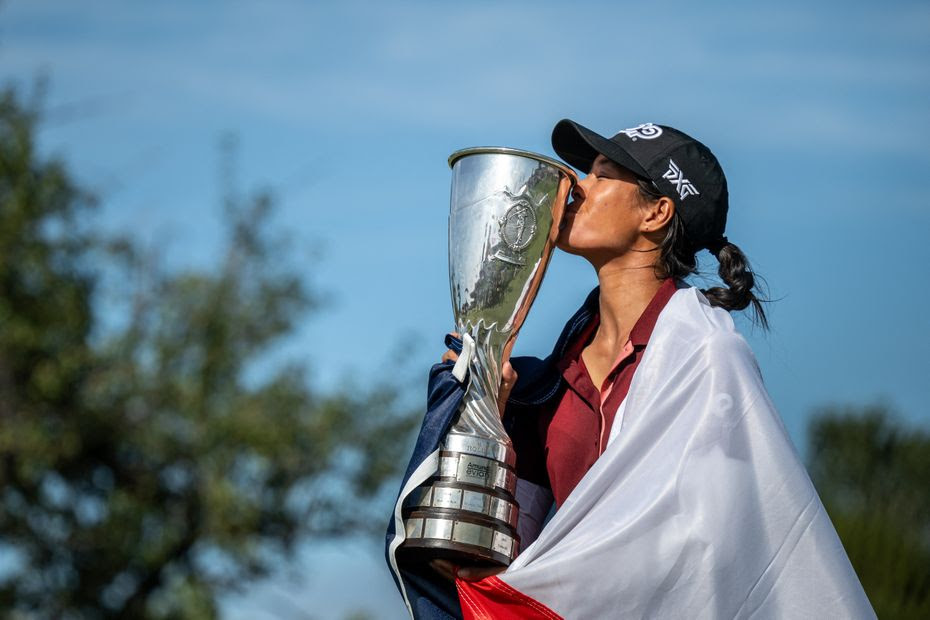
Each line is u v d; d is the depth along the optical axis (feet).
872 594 37.01
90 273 71.56
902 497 41.60
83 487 72.84
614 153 13.85
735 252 14.24
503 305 13.52
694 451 12.03
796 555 11.85
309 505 74.43
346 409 76.02
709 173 14.08
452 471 12.69
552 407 14.35
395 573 12.64
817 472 54.90
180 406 72.02
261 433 71.56
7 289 68.59
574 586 11.74
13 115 68.95
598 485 12.13
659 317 13.02
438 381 13.30
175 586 70.90
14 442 67.87
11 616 69.21
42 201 69.00
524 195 13.64
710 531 11.71
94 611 71.26
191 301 74.43
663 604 11.69
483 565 12.51
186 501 72.54
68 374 68.28
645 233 14.06
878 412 57.21
